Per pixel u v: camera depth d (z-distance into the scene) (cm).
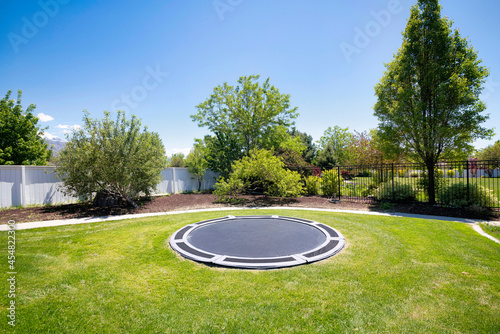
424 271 392
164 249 502
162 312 287
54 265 423
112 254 477
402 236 579
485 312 284
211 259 430
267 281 359
